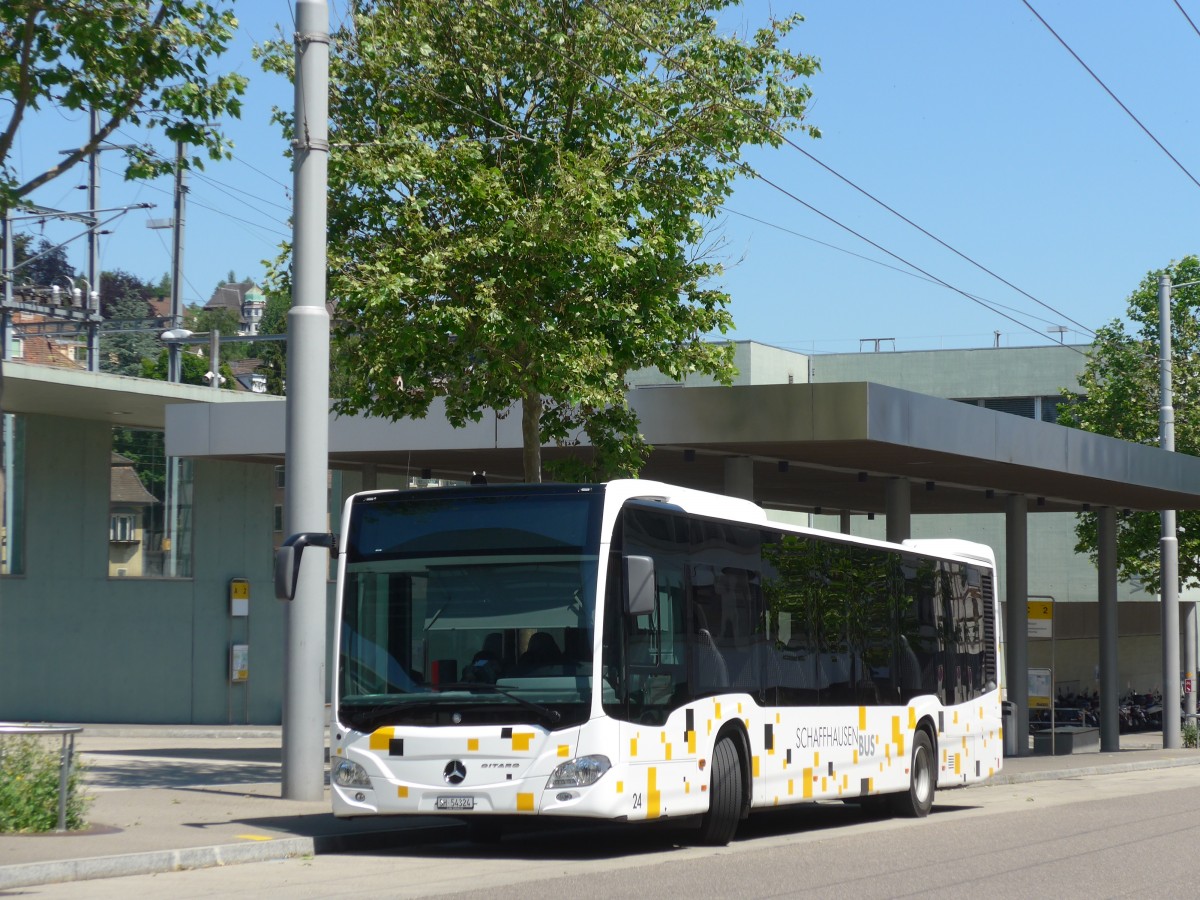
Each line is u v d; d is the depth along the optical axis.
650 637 13.17
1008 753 34.84
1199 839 15.29
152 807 14.66
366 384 19.41
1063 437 28.42
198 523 36.50
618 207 19.22
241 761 22.20
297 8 15.84
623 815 12.50
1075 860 13.14
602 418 20.38
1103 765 30.89
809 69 19.95
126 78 14.67
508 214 18.27
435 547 13.10
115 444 35.16
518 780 12.38
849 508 40.19
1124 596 61.22
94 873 10.70
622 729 12.59
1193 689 49.72
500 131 19.56
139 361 86.62
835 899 10.22
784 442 22.92
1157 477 32.25
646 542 13.30
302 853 12.57
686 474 28.77
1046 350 59.59
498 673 12.63
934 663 19.45
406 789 12.60
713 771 14.04
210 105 14.97
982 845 14.48
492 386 19.20
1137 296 47.03
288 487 15.70
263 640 37.59
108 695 34.56
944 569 20.17
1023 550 34.94
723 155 19.88
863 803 18.95
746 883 11.05
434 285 17.98
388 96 19.47
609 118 19.67
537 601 12.72
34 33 14.32
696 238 19.98
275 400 25.91
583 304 18.80
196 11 14.70
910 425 23.50
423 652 12.88
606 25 19.28
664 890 10.52
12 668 32.88
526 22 19.30
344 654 13.12
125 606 35.03
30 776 12.30
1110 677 38.97
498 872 11.67
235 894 9.99
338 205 18.91
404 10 19.08
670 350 19.84
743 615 14.89
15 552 33.16
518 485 13.12
